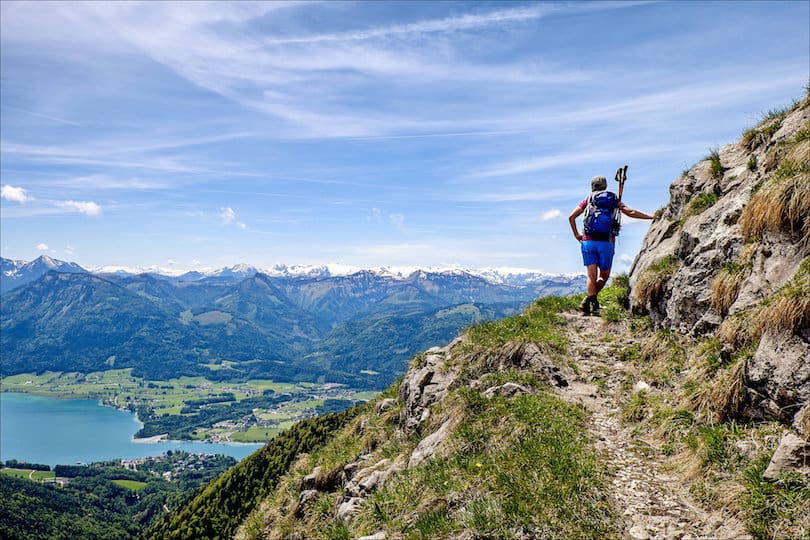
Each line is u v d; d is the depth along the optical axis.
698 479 3.78
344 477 6.73
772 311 3.92
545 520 3.66
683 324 5.45
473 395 5.40
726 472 3.67
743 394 3.98
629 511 3.64
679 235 6.31
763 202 4.57
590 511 3.68
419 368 7.48
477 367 6.30
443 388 6.48
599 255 6.60
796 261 4.23
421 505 4.34
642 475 4.01
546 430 4.59
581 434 4.55
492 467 4.28
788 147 5.05
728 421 4.04
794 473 3.18
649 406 4.75
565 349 6.18
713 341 4.73
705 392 4.31
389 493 4.88
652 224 7.56
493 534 3.69
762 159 5.59
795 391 3.59
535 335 6.39
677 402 4.59
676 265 6.00
